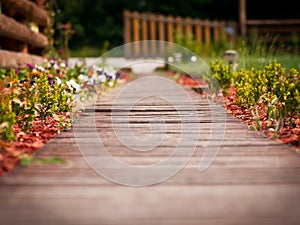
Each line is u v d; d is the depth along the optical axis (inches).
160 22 494.0
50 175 92.7
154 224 69.3
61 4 734.5
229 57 287.1
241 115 169.9
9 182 88.4
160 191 83.4
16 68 215.5
